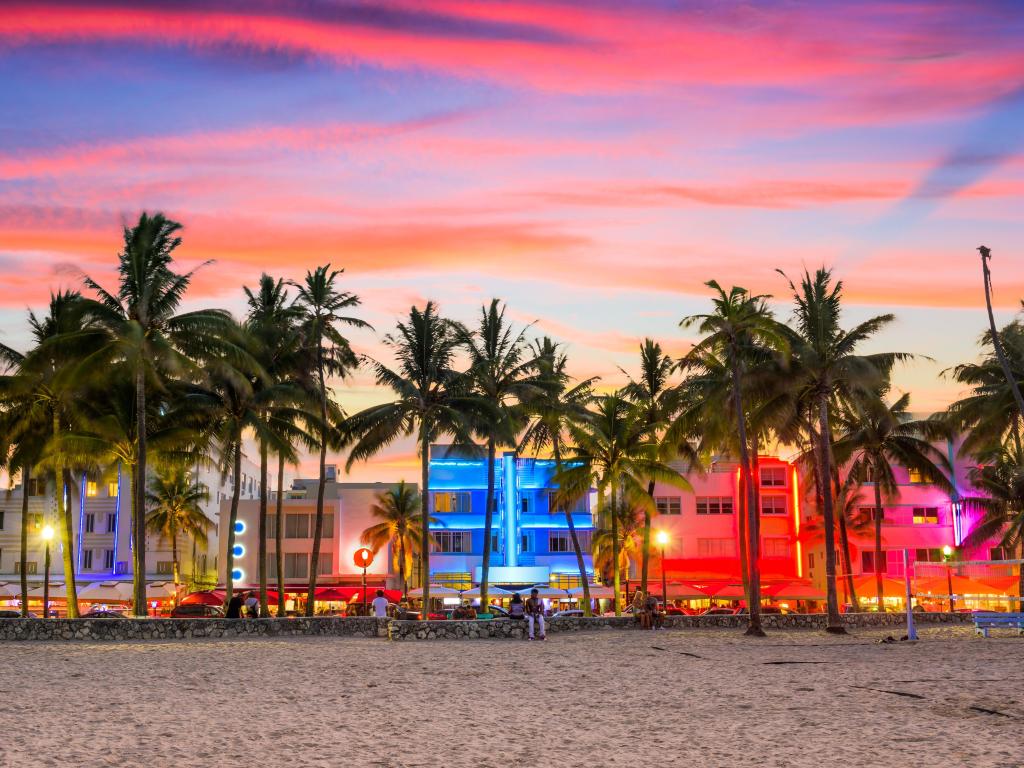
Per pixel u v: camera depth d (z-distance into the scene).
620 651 33.38
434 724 16.80
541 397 58.19
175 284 46.25
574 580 90.12
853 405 45.84
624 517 90.88
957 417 54.88
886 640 36.53
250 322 57.66
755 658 29.59
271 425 56.12
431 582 90.12
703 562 81.50
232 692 21.19
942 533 85.06
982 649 31.62
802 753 13.81
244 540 89.62
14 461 52.44
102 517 100.75
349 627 44.28
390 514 90.62
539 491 90.38
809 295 43.66
